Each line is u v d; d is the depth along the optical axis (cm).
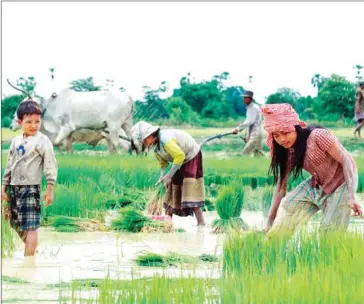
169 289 826
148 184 1920
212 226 1404
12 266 1081
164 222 1411
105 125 3117
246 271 862
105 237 1334
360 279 815
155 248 1223
